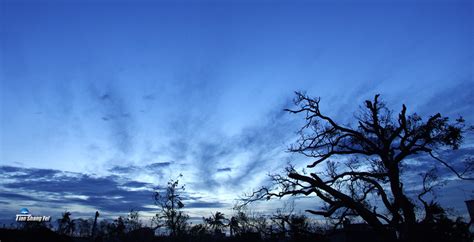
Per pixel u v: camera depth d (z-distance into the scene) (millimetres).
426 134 25625
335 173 29000
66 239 42438
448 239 23875
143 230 70438
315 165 28281
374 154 27938
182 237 65750
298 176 26625
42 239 39719
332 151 28516
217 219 67562
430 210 25359
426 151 25953
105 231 82500
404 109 25750
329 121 28172
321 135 28688
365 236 38656
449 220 24672
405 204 25094
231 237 59156
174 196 67500
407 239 24250
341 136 28266
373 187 27953
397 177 26094
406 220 24797
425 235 23984
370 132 28547
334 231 26938
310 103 28750
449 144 25875
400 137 26938
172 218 66250
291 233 28078
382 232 25391
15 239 37219
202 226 68188
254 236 35750
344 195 25531
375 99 28250
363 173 27391
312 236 27516
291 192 27297
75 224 92438
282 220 28453
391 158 27188
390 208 25469
